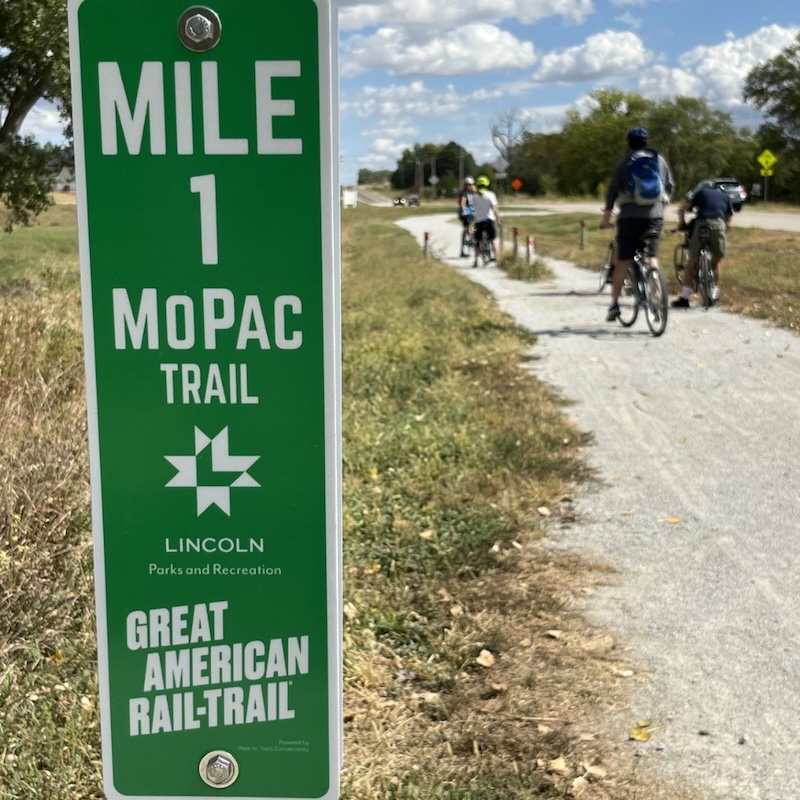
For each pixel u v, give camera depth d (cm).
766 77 7925
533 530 524
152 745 237
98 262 218
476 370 928
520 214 5125
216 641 233
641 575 472
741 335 1084
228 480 226
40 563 405
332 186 215
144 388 223
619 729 341
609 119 8856
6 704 329
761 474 624
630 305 1199
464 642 396
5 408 534
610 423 743
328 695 236
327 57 209
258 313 219
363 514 530
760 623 422
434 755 323
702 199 1247
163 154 214
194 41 209
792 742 334
